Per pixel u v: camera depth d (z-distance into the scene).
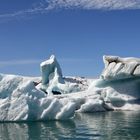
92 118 38.00
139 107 50.94
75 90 63.19
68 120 34.81
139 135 24.77
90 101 48.84
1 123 32.19
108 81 56.53
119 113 44.53
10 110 32.91
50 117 34.09
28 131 27.28
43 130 27.73
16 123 32.12
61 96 52.44
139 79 54.91
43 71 71.19
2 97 34.22
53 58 71.38
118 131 26.91
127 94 53.78
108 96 52.69
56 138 23.75
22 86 34.00
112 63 56.84
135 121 34.25
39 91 35.25
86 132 26.52
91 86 58.38
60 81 67.31
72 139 23.22
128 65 54.78
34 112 33.38
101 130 27.59
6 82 34.75
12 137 24.56
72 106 35.47
